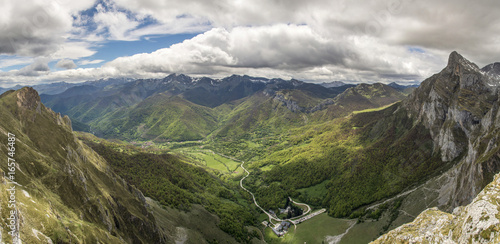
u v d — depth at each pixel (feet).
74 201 328.29
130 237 395.96
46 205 270.46
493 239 188.03
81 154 447.83
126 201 462.60
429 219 286.66
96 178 440.45
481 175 475.31
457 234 228.84
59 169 344.90
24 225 221.25
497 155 465.88
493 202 210.18
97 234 304.50
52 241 237.45
